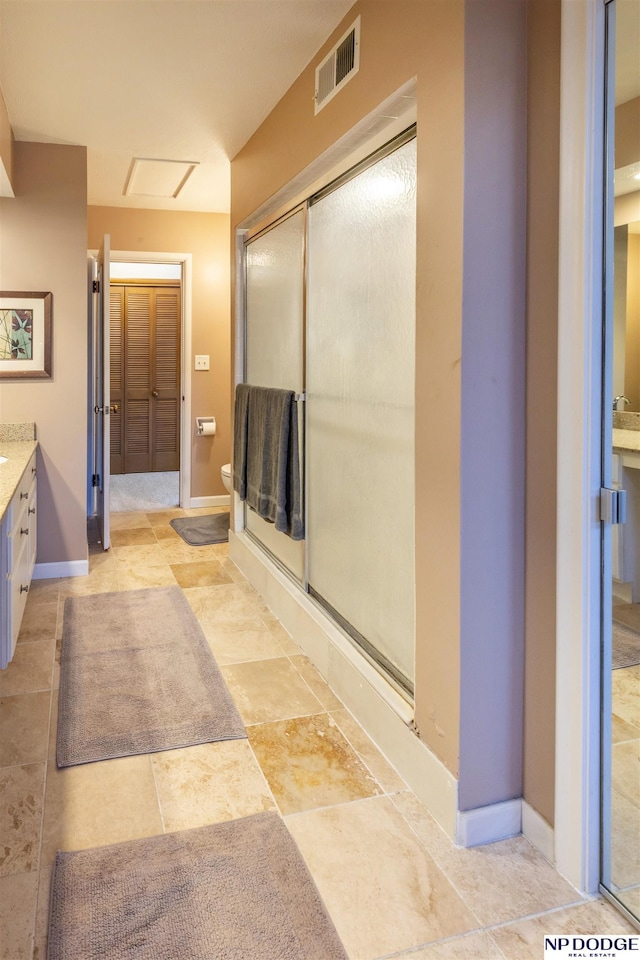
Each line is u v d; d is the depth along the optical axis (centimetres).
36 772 204
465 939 147
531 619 173
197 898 155
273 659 286
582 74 147
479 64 160
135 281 750
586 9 145
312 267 281
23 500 296
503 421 170
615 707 155
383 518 226
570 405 155
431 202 175
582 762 158
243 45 254
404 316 207
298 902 154
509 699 176
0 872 164
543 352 164
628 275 144
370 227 227
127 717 236
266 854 170
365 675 231
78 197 371
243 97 301
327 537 278
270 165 317
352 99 223
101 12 232
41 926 148
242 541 401
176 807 189
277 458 300
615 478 150
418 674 192
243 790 197
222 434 577
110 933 145
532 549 171
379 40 203
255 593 368
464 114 160
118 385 758
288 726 233
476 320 165
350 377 247
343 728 232
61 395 382
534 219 165
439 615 179
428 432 181
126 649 292
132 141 360
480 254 164
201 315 555
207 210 533
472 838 175
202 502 581
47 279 372
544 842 172
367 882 162
